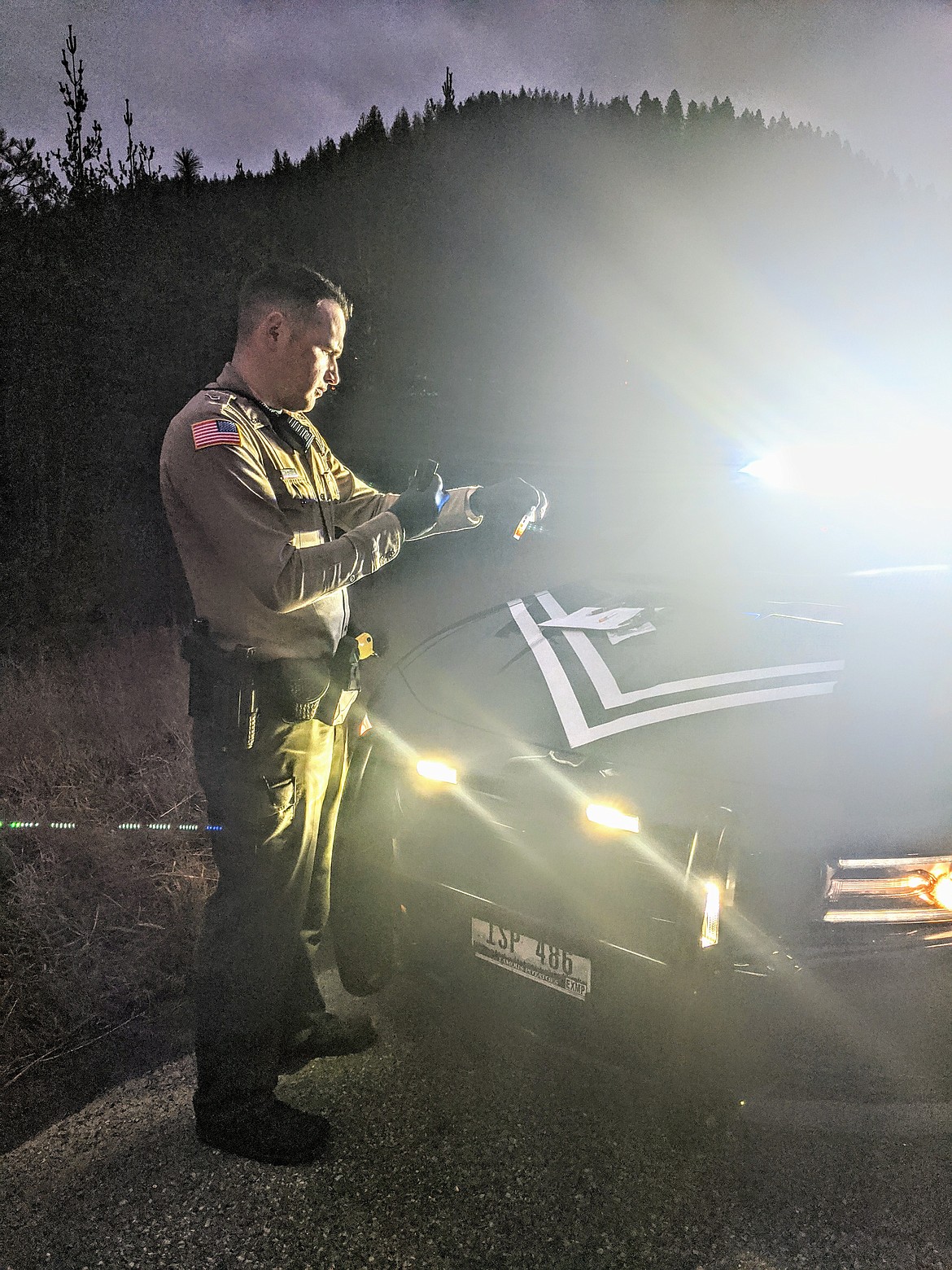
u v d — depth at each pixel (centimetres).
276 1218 172
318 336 170
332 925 222
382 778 215
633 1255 161
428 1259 162
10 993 239
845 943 171
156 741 394
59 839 307
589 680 215
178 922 274
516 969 195
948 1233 163
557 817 183
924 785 180
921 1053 176
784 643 227
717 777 180
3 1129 197
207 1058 182
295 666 173
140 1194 178
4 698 425
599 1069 185
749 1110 186
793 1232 164
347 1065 213
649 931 173
